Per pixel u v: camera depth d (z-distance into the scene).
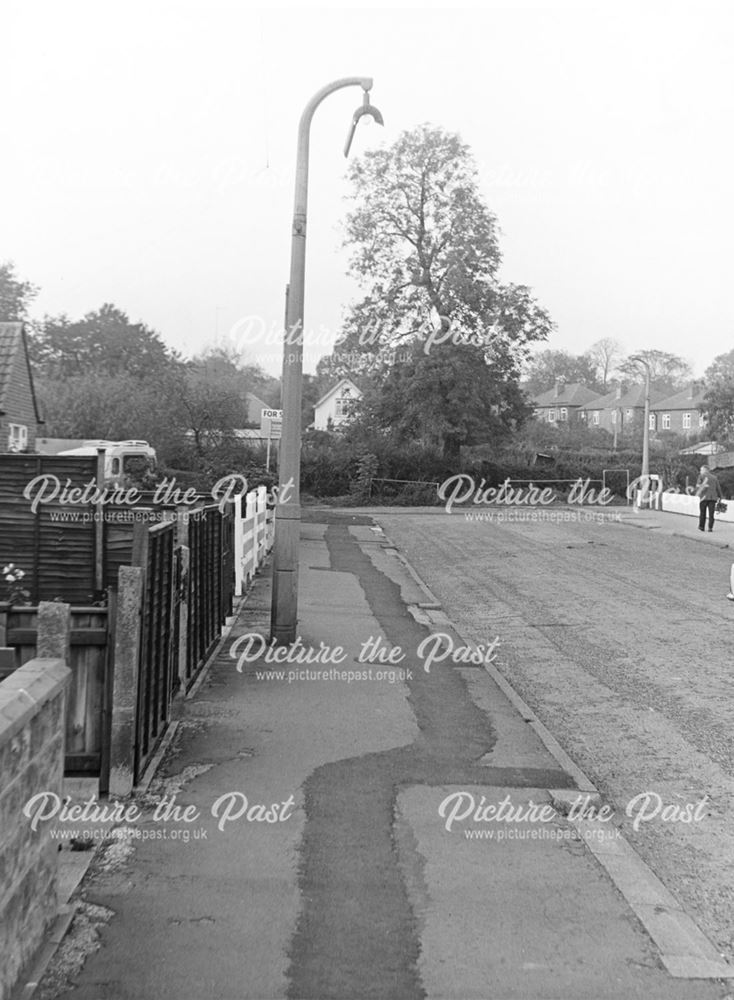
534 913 5.04
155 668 7.24
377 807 6.54
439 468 51.41
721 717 9.32
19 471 11.20
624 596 17.69
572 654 12.47
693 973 4.49
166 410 40.50
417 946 4.64
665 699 10.05
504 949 4.65
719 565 22.56
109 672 6.35
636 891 5.35
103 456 11.27
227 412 40.34
